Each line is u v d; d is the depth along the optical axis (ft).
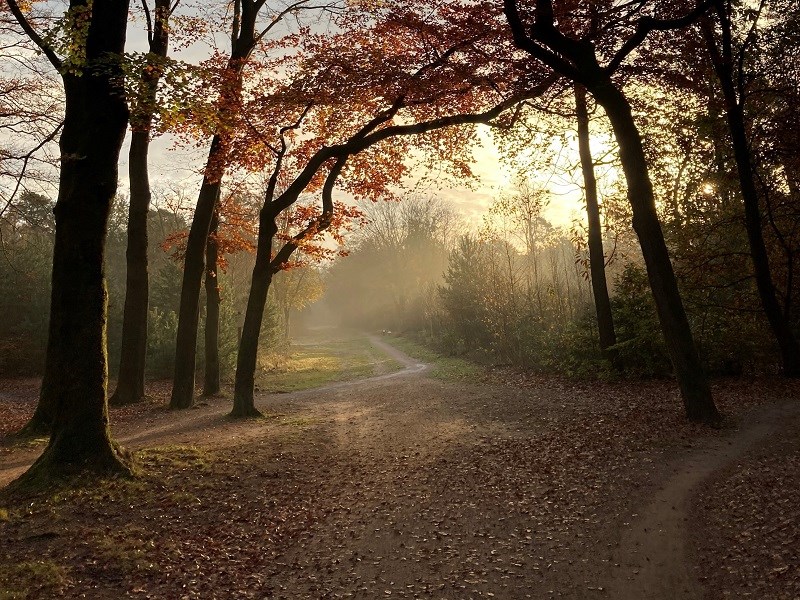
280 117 48.16
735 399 43.24
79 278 28.07
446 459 33.91
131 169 60.39
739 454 29.81
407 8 42.55
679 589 18.54
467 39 42.63
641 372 57.16
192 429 45.06
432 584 20.10
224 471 31.17
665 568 19.83
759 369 55.06
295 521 26.00
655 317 57.00
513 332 84.17
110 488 26.71
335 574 21.18
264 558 22.53
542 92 44.62
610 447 32.86
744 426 35.04
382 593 19.70
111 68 26.78
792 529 20.90
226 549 23.06
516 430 40.06
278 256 50.93
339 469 33.27
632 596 18.47
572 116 53.06
